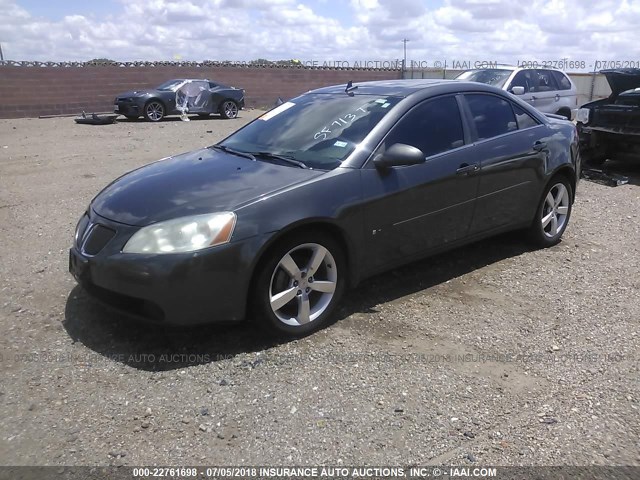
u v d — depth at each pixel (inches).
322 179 149.8
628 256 215.3
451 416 118.7
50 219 258.8
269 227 137.7
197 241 131.8
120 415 117.5
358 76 1234.0
